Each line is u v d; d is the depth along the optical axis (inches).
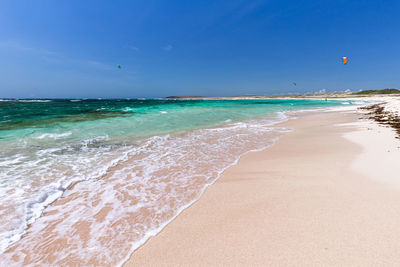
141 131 412.5
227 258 92.6
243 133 410.3
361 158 219.8
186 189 165.9
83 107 1086.4
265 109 1128.8
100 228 116.4
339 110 1061.8
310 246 96.3
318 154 249.3
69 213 131.4
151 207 138.6
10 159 227.5
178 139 353.1
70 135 350.6
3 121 477.1
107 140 328.5
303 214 122.7
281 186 164.6
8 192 153.7
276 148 292.7
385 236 99.3
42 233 111.8
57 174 190.9
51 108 966.4
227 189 164.6
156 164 226.8
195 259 93.0
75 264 91.0
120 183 176.9
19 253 97.3
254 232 109.3
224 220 122.1
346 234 102.5
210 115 743.7
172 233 111.7
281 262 88.5
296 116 773.3
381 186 152.4
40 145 285.1
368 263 84.8
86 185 171.6
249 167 216.2
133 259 93.8
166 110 911.0
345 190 150.0
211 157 253.9
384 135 326.0
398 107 792.3
